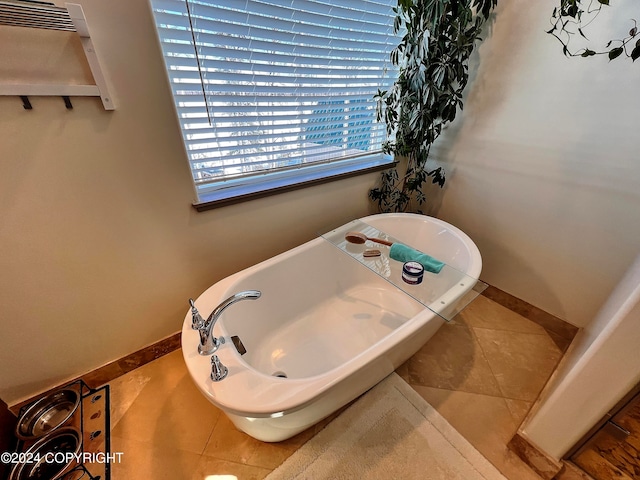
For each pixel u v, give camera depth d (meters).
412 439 1.11
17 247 0.94
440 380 1.34
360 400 1.25
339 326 1.57
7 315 1.00
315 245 1.51
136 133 1.01
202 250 1.36
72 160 0.93
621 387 0.73
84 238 1.05
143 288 1.27
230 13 1.06
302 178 1.57
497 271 1.77
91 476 0.99
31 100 0.81
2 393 1.09
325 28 1.31
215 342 0.92
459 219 1.88
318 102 1.50
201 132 1.21
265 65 1.23
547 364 1.42
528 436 1.02
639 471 0.81
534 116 1.36
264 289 1.35
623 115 1.12
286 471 1.02
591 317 1.44
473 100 1.57
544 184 1.42
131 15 0.86
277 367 1.35
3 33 0.73
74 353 1.21
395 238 1.64
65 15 0.75
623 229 1.23
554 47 1.22
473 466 1.03
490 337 1.58
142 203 1.12
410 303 1.69
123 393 1.29
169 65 1.04
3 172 0.84
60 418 1.16
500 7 1.33
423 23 1.42
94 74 0.86
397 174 1.99
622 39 1.05
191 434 1.14
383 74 1.70
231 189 1.39
